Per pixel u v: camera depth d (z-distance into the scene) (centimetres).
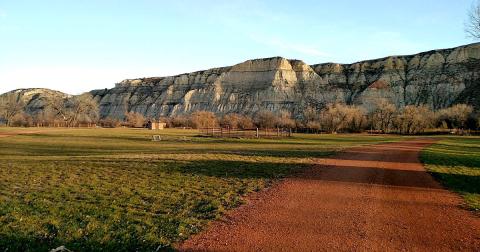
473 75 14812
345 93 16838
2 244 938
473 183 1797
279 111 16338
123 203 1346
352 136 8125
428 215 1192
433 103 14450
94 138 6266
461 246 911
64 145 4700
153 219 1141
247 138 6500
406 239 955
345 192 1535
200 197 1449
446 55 16588
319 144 4781
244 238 963
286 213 1205
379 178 1883
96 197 1457
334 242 930
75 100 15050
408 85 15862
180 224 1080
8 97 16488
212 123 11856
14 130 8575
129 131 9300
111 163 2466
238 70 19038
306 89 17400
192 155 2991
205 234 999
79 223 1101
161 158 2753
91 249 896
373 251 870
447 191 1586
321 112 12625
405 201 1384
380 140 6144
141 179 1870
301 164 2464
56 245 926
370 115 11950
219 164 2427
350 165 2403
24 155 3453
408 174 2031
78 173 2072
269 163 2503
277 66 18275
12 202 1366
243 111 16912
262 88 17850
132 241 947
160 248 897
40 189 1619
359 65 18425
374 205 1313
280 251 872
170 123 13838
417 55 17575
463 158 2930
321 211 1227
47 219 1138
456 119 10944
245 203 1346
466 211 1258
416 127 10562
